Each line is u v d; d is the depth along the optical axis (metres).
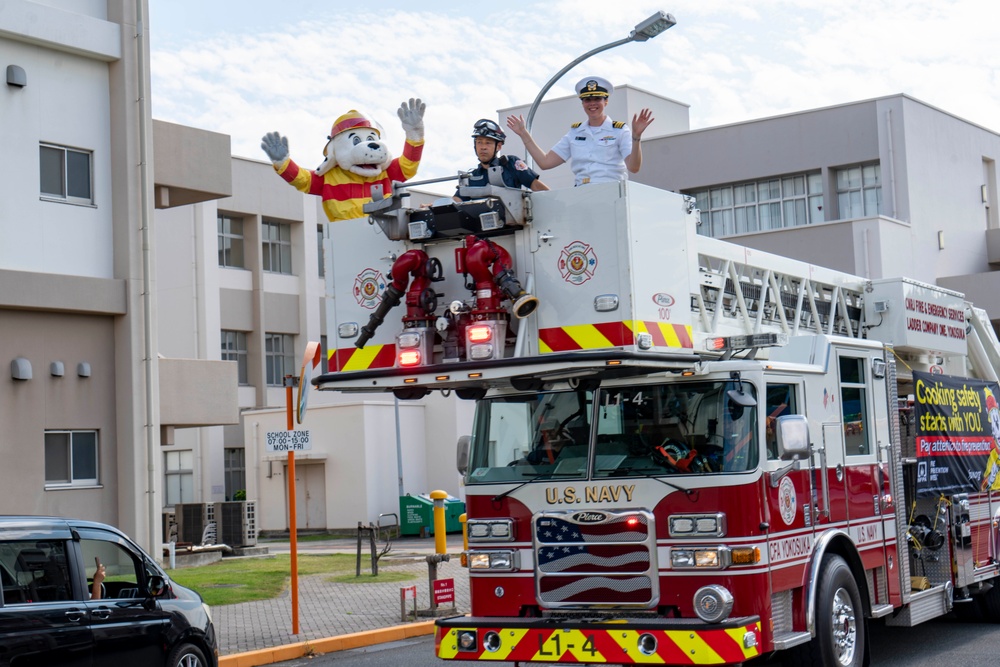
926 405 12.05
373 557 21.34
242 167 42.69
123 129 19.58
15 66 18.25
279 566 24.17
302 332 44.47
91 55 19.31
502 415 9.75
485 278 8.77
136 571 9.91
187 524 29.61
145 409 19.58
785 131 36.72
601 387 9.41
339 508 36.97
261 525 38.75
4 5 17.98
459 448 10.22
